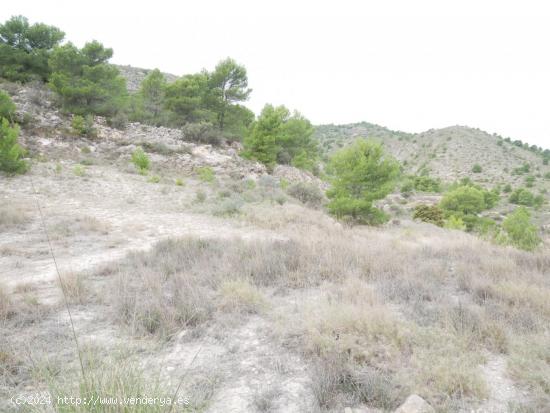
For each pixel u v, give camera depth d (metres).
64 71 25.36
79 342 3.72
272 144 31.27
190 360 3.51
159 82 31.34
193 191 19.02
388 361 3.38
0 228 9.98
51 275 6.42
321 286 5.69
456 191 42.44
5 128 16.03
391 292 5.43
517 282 5.97
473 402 2.86
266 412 2.74
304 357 3.60
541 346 3.61
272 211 14.43
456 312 4.45
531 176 109.69
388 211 36.25
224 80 32.00
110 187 17.41
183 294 4.85
